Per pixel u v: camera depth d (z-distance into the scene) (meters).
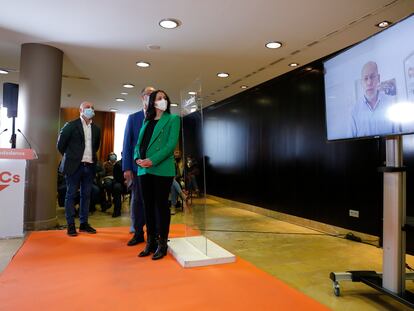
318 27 3.38
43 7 3.03
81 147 3.53
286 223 4.78
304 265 2.73
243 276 2.25
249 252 3.14
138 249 2.94
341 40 3.72
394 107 1.86
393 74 1.87
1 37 3.77
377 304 1.96
